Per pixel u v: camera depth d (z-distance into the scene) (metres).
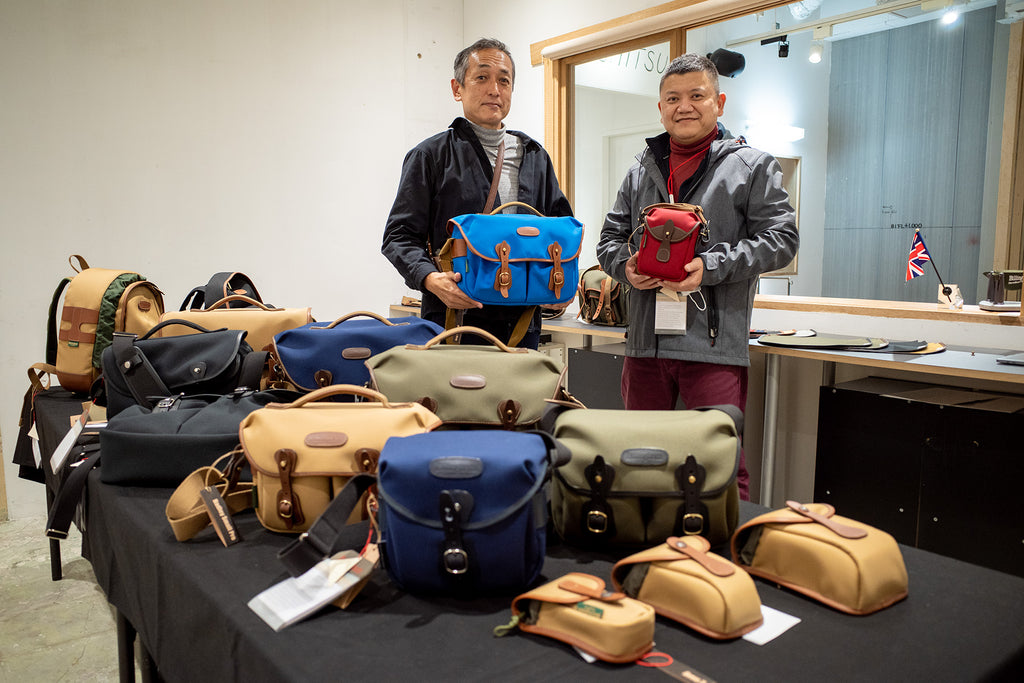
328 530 1.02
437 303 2.13
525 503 0.96
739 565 1.07
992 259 4.08
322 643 0.86
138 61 3.57
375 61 4.39
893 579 0.96
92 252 3.51
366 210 4.44
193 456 1.38
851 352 2.40
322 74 4.20
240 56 3.90
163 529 1.21
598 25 3.82
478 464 0.97
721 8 3.27
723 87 4.27
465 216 1.90
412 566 0.98
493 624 0.92
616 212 2.23
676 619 0.91
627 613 0.84
